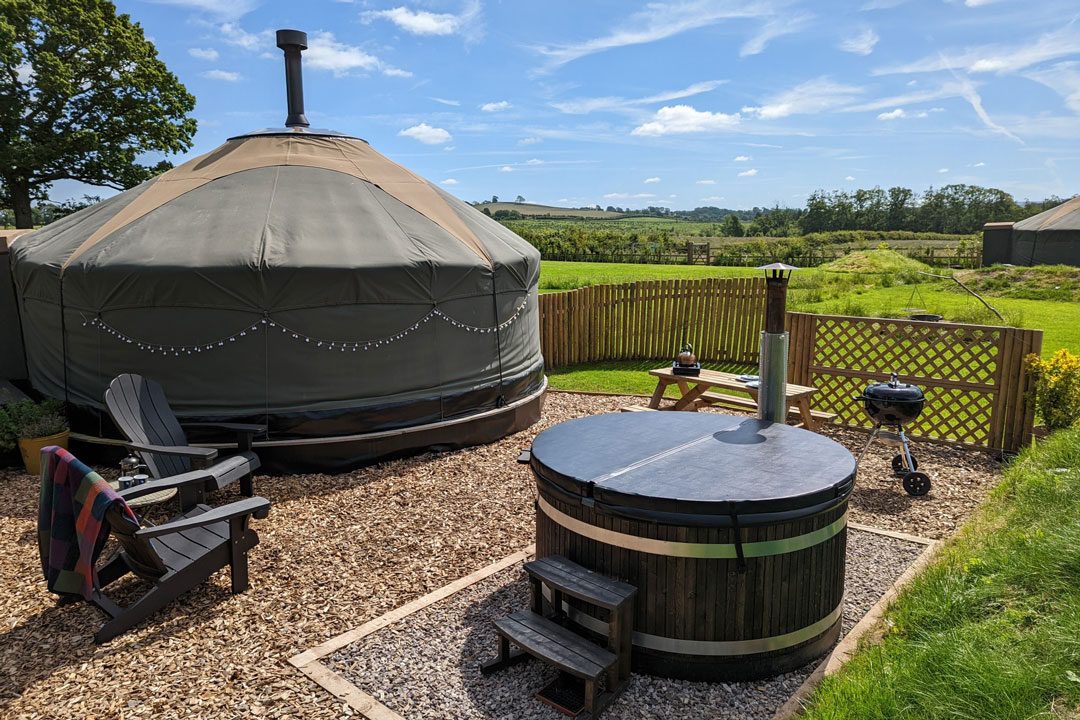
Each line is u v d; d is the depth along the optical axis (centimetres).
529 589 415
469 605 397
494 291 736
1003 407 680
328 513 547
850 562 452
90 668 344
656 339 1258
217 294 607
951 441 719
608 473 343
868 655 315
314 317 628
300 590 424
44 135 2227
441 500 575
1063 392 640
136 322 618
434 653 350
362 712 304
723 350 1216
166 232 642
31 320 700
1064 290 1817
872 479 621
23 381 779
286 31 822
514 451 712
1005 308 1584
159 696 320
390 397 669
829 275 2253
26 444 632
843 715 266
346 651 352
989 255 2728
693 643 320
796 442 396
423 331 679
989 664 273
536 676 331
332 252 634
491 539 498
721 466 353
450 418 710
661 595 319
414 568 453
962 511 544
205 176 729
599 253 3581
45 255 665
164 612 398
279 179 721
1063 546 359
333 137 826
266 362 623
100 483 360
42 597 422
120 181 2503
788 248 3334
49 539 383
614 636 307
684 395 768
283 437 630
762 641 322
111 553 484
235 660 349
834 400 809
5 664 350
